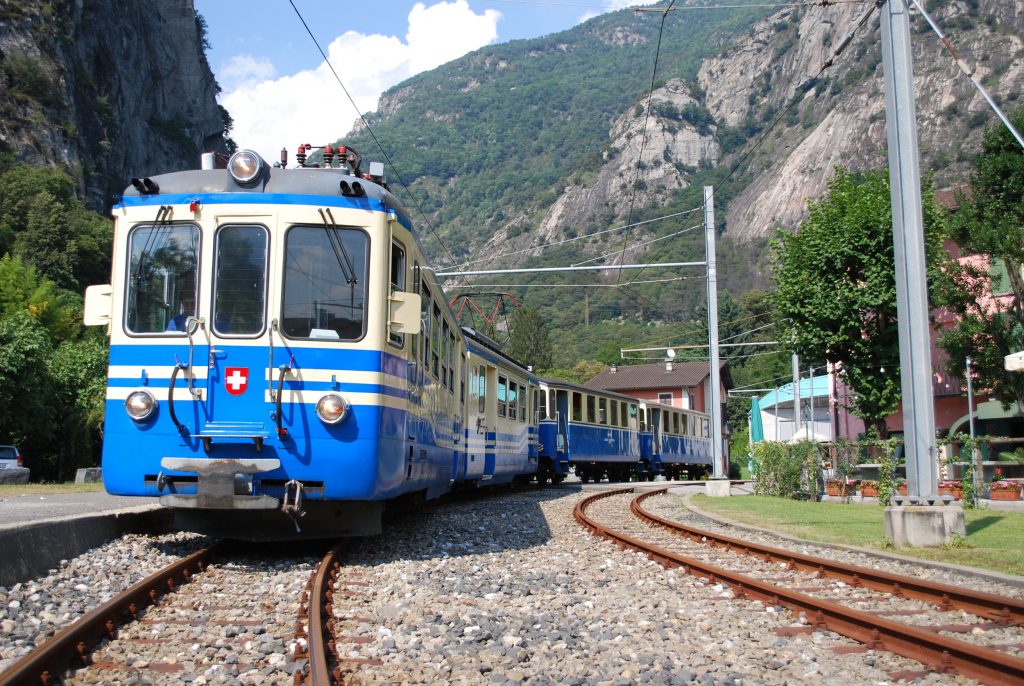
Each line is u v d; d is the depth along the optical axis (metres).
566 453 30.39
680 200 170.50
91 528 9.29
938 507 11.41
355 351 8.89
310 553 9.80
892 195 12.09
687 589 8.48
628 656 5.77
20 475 27.44
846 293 24.44
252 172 9.07
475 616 6.83
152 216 9.12
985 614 7.04
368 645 5.79
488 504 19.30
